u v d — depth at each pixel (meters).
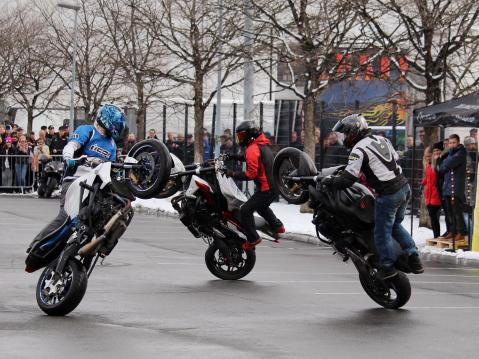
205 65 41.38
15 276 18.08
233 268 19.00
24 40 54.72
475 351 12.03
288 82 41.38
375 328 13.52
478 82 30.55
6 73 56.22
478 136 24.72
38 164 46.44
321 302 15.95
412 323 14.06
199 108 42.00
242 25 40.12
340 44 33.12
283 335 12.77
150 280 18.17
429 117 25.77
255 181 18.94
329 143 38.25
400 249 15.48
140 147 14.72
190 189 18.41
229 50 41.16
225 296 16.30
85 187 14.20
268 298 16.23
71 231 14.35
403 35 31.41
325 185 15.48
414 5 30.19
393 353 11.78
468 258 23.84
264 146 19.02
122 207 14.21
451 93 33.53
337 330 13.26
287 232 28.94
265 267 21.20
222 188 18.33
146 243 25.75
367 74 32.12
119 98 50.47
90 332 12.61
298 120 39.94
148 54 42.66
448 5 28.92
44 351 11.34
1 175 46.28
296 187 16.81
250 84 34.28
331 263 22.30
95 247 13.90
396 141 36.38
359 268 15.71
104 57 51.78
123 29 45.38
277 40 37.03
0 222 30.97
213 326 13.30
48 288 14.05
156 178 14.55
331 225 15.77
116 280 18.00
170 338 12.33
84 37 51.41
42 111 56.12
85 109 50.50
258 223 18.88
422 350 12.02
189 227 18.61
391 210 15.25
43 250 14.40
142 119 45.84
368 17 29.88
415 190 35.06
